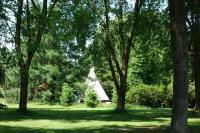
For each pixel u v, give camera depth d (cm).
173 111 1855
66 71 7300
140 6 3647
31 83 7325
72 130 2323
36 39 3338
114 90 6619
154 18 3688
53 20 3488
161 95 5972
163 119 3206
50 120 3027
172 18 1855
